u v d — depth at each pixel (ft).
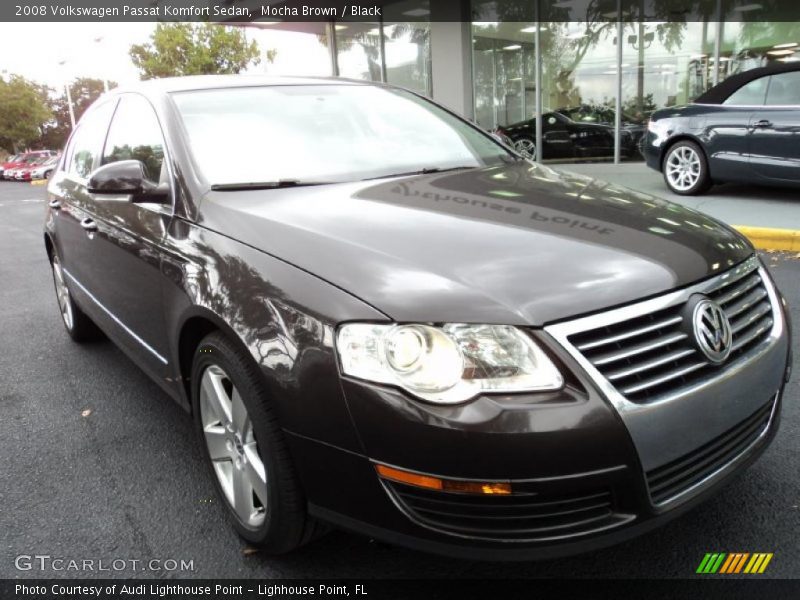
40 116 173.47
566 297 5.60
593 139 38.14
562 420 5.21
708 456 6.17
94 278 11.44
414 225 6.82
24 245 31.83
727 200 24.36
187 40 102.37
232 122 9.41
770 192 25.45
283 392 5.94
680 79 34.76
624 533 5.57
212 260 7.22
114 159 10.90
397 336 5.42
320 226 6.88
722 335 6.10
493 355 5.34
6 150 180.86
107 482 8.95
